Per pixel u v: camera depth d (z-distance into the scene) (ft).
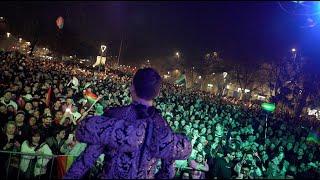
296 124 90.79
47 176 23.45
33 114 30.04
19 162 22.31
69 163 20.17
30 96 38.52
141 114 7.84
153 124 7.84
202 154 29.96
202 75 221.66
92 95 39.81
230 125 62.08
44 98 40.04
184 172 10.45
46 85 48.42
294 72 116.88
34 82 49.37
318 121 107.55
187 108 73.51
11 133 24.16
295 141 56.34
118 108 8.01
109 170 7.45
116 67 236.02
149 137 7.71
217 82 213.66
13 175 22.77
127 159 7.45
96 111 37.86
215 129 49.57
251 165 30.50
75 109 35.40
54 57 228.43
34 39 212.02
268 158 41.91
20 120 26.00
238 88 200.23
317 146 61.77
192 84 223.92
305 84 111.55
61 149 26.25
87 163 7.36
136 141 7.47
